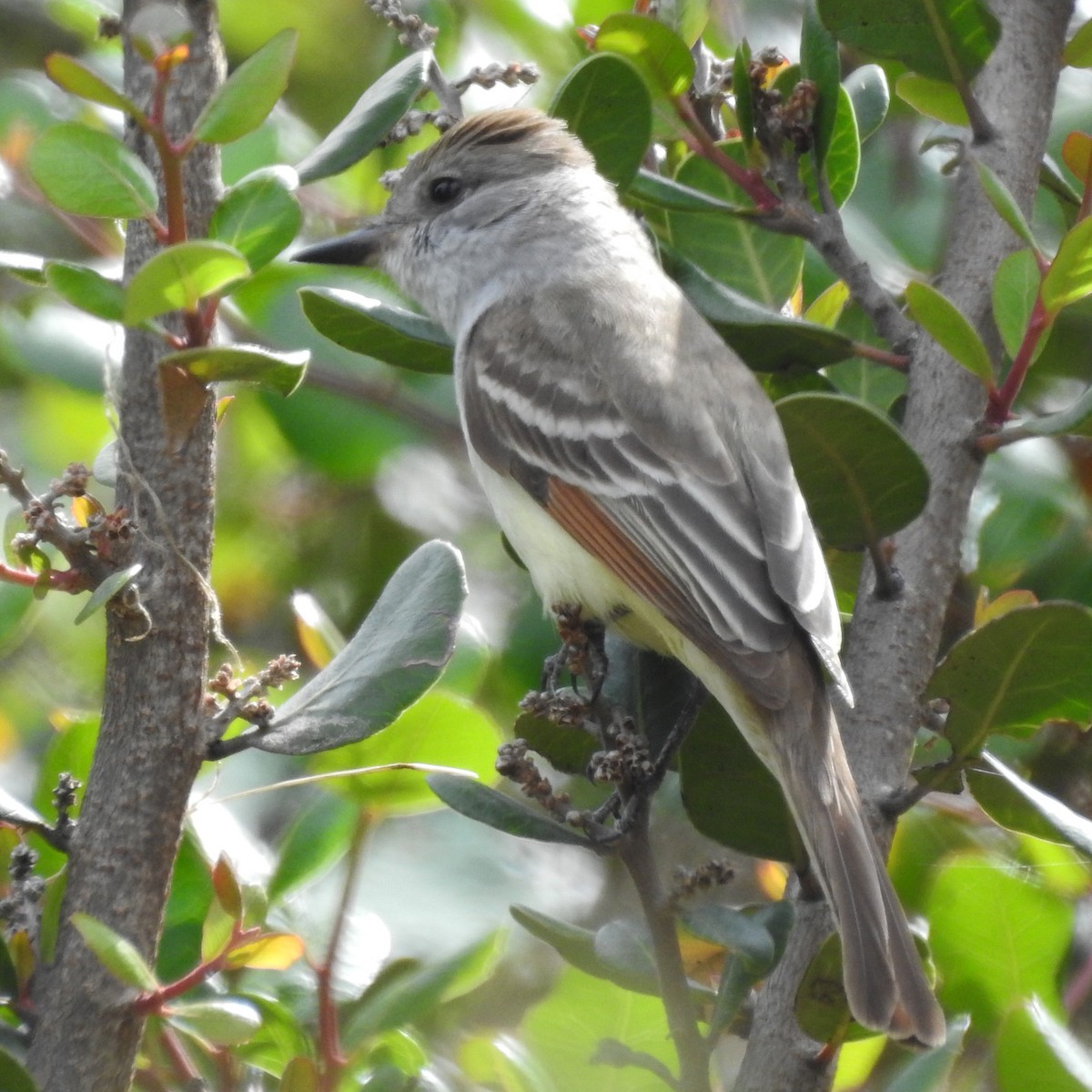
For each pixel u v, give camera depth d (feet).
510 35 29.73
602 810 19.16
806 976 16.61
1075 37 19.17
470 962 16.21
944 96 19.93
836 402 16.80
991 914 19.31
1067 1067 15.78
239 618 29.40
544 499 22.85
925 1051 16.10
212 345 13.76
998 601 21.36
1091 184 17.16
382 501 30.01
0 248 29.73
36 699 28.73
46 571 14.61
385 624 15.48
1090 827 15.93
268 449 30.30
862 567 20.29
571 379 23.11
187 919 17.37
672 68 19.71
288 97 30.58
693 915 16.62
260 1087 17.46
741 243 22.66
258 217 14.06
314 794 19.88
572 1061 17.07
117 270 23.85
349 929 17.98
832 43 19.25
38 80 31.68
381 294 28.63
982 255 19.57
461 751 17.93
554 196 25.77
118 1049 13.88
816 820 17.52
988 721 16.78
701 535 21.08
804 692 18.97
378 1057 16.37
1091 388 17.51
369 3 21.03
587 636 21.79
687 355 22.94
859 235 28.76
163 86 12.97
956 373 18.66
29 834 17.02
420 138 30.45
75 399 30.50
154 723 14.44
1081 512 25.54
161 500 14.70
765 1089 16.85
